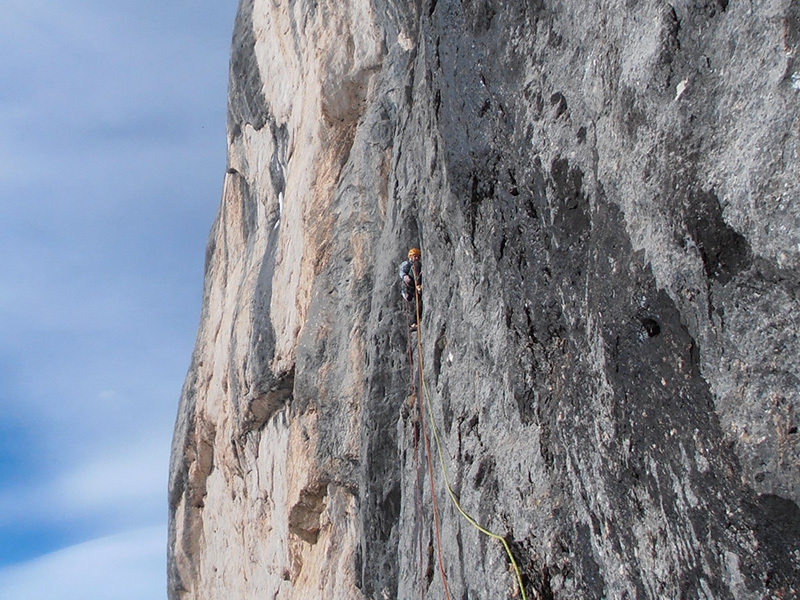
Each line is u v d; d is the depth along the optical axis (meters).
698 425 4.00
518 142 6.13
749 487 3.66
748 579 3.71
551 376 5.86
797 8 3.43
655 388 4.38
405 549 8.49
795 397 3.47
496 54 6.50
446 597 6.96
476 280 7.05
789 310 3.49
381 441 9.56
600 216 4.91
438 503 7.58
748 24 3.70
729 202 3.73
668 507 4.29
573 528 5.34
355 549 11.16
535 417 5.96
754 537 3.68
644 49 4.38
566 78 5.49
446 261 7.94
